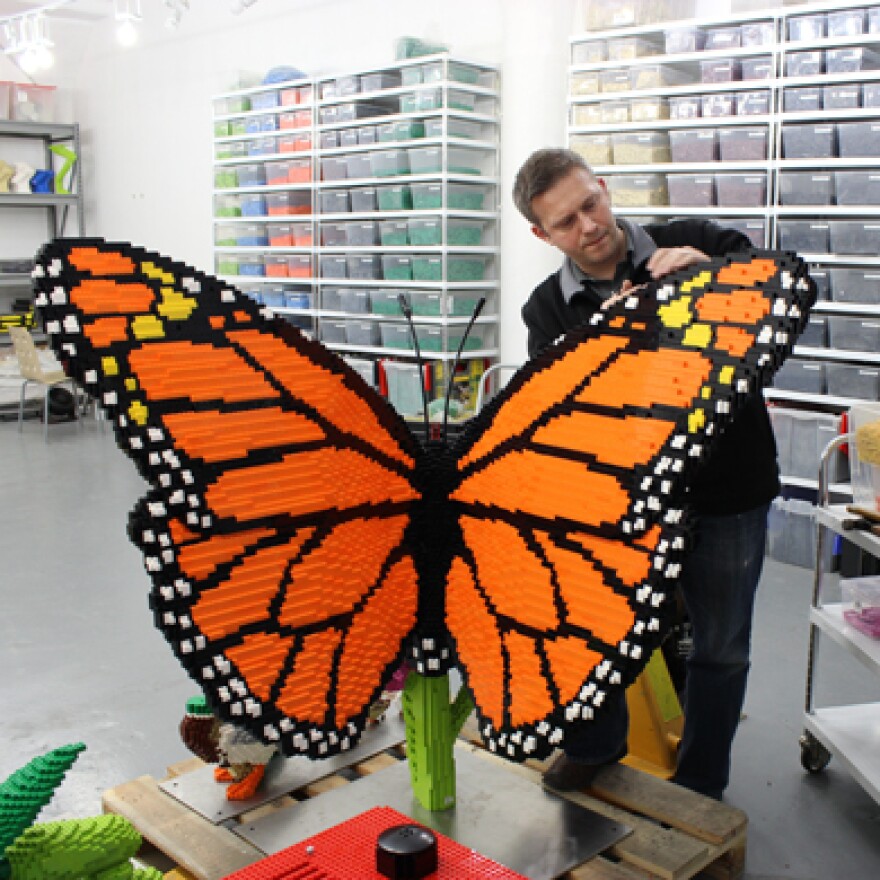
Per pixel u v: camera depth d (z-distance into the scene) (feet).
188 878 6.68
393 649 6.07
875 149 14.01
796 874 7.27
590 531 5.18
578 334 5.36
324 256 21.25
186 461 4.96
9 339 28.27
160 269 4.93
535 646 5.52
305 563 5.49
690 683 7.67
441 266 18.90
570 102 17.11
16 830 5.12
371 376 19.61
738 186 15.37
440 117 18.60
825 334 14.73
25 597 13.69
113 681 10.89
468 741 8.42
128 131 29.01
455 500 6.01
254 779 7.34
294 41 23.71
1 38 27.50
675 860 6.55
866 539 7.63
